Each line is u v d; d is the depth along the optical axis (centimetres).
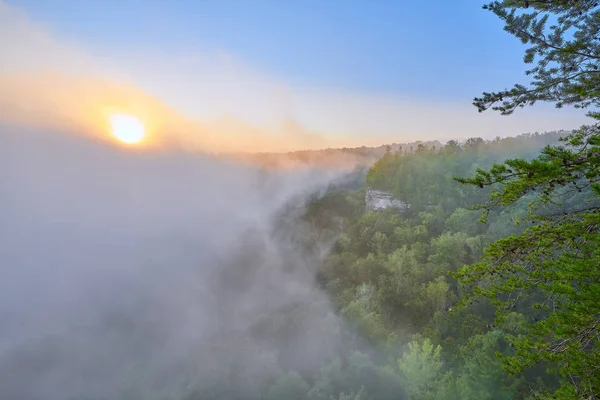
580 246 757
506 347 3167
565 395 724
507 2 856
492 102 968
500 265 817
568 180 640
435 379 3306
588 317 676
